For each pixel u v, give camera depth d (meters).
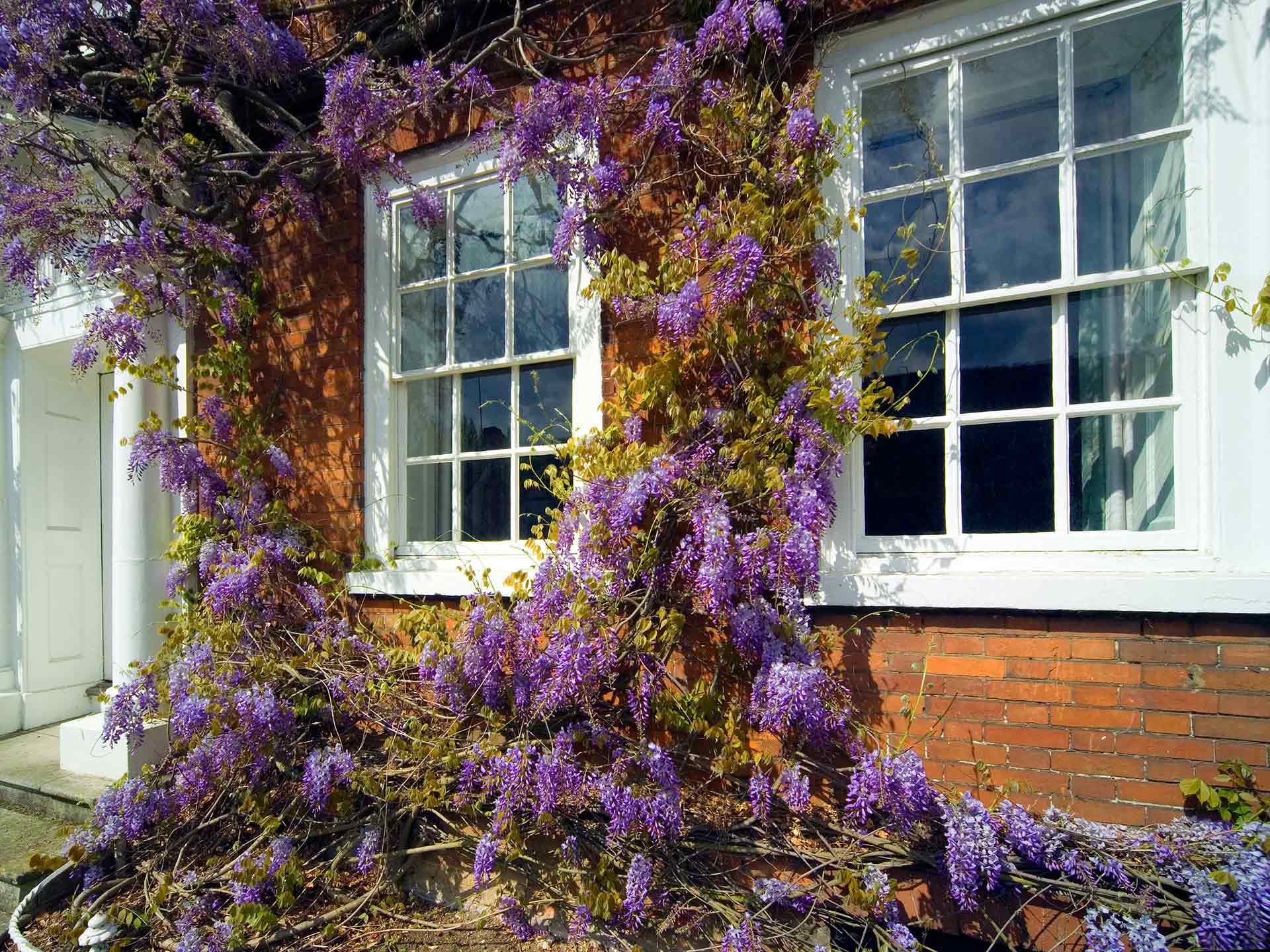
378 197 3.62
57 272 4.60
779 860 2.63
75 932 2.85
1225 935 2.00
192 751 3.21
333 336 3.86
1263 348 2.20
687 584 2.70
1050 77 2.54
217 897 2.97
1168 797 2.23
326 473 3.84
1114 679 2.30
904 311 2.66
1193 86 2.32
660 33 3.08
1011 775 2.40
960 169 2.63
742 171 2.83
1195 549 2.30
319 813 3.18
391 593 3.54
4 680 4.75
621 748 2.75
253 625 3.53
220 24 3.57
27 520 4.83
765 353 2.72
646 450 2.77
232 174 3.81
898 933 2.31
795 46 2.78
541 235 3.51
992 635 2.44
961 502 2.60
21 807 3.74
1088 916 2.14
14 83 3.57
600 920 2.69
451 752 2.94
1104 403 2.44
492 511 3.58
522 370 3.52
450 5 3.52
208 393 4.17
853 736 2.54
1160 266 2.35
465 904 3.09
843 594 2.61
